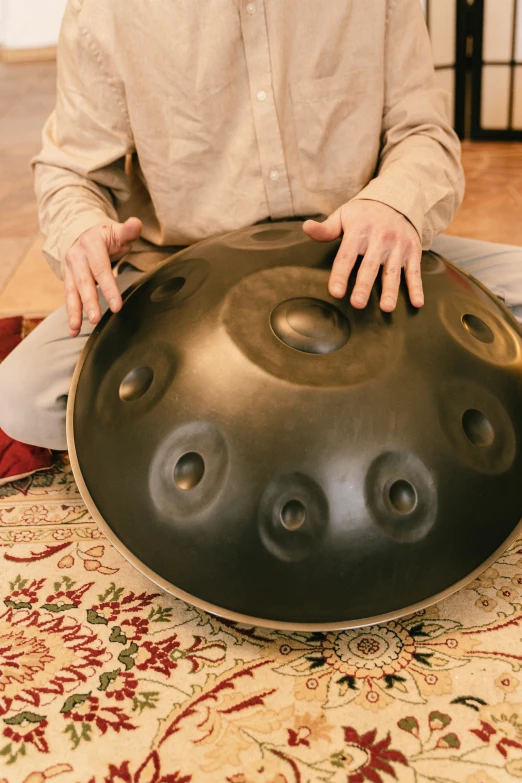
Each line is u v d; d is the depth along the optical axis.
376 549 0.85
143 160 1.19
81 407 1.01
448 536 0.88
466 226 2.29
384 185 1.03
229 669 0.92
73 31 1.14
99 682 0.91
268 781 0.79
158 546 0.89
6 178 2.91
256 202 1.17
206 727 0.85
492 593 1.00
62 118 1.21
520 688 0.87
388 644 0.94
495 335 1.01
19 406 1.16
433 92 1.21
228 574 0.86
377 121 1.18
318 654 0.94
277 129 1.12
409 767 0.79
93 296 1.04
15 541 1.14
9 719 0.87
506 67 3.03
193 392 0.89
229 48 1.10
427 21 3.03
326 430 0.84
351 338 0.90
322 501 0.84
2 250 2.29
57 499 1.24
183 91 1.12
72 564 1.09
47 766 0.81
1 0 5.18
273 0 1.07
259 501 0.84
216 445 0.86
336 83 1.14
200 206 1.20
